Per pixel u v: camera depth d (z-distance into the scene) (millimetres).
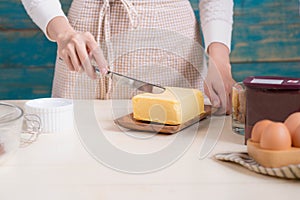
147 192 828
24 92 2082
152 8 1534
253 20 2039
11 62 2047
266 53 2068
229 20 1591
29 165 938
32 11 1466
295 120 930
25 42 2029
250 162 924
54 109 1117
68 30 1368
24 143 1054
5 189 839
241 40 2057
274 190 832
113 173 904
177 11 1577
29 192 829
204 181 869
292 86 1003
